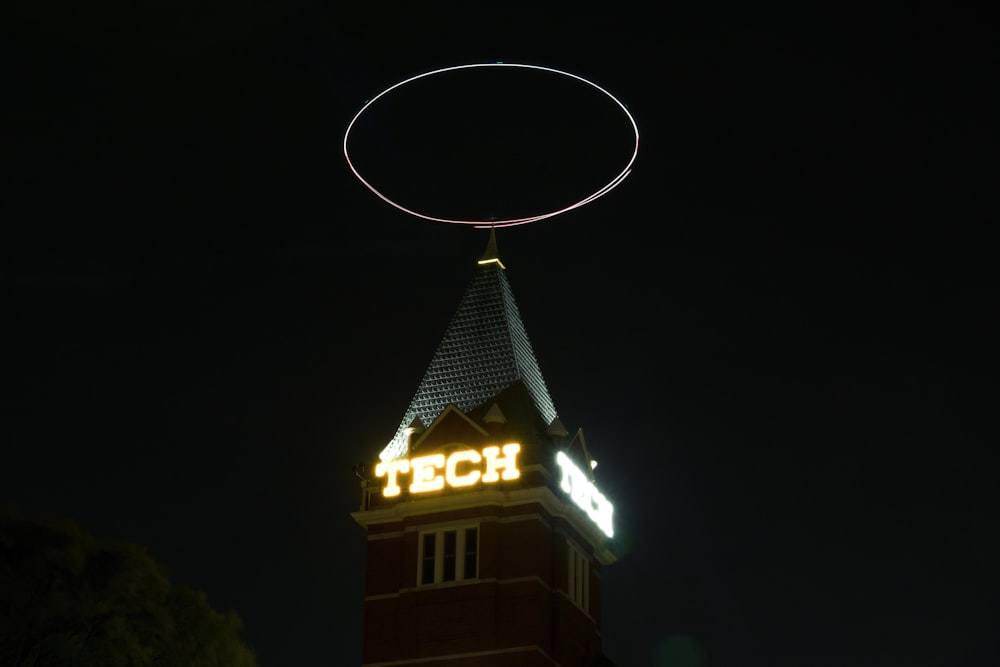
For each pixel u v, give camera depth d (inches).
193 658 2780.5
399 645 3400.6
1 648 2561.5
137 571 2728.8
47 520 2699.3
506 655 3321.9
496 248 3956.7
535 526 3449.8
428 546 3486.7
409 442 3597.4
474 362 3737.7
